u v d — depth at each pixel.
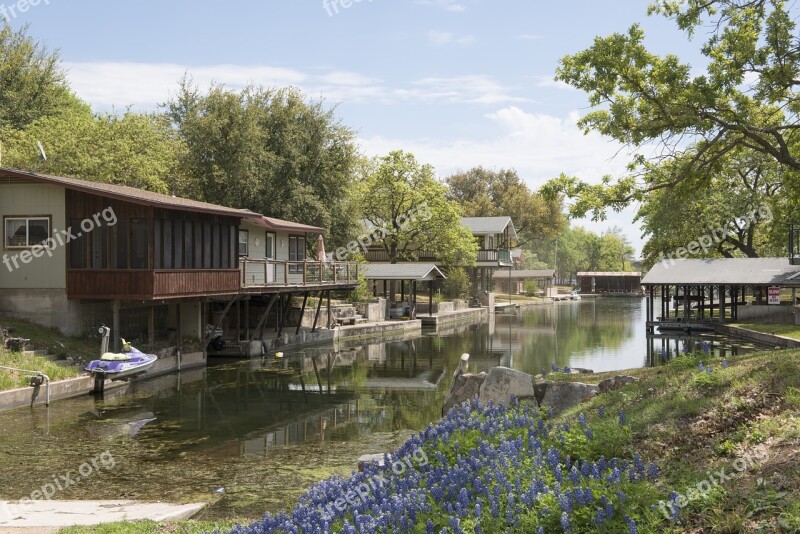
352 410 19.95
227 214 28.52
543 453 8.04
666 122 16.44
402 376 26.81
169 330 29.39
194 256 27.11
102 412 19.16
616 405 9.72
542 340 41.28
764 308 44.44
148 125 43.72
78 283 24.31
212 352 31.81
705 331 44.56
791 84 16.56
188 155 44.06
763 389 8.41
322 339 39.25
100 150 36.91
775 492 6.04
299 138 47.00
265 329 38.34
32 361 20.72
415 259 63.03
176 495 11.96
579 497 6.25
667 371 11.02
